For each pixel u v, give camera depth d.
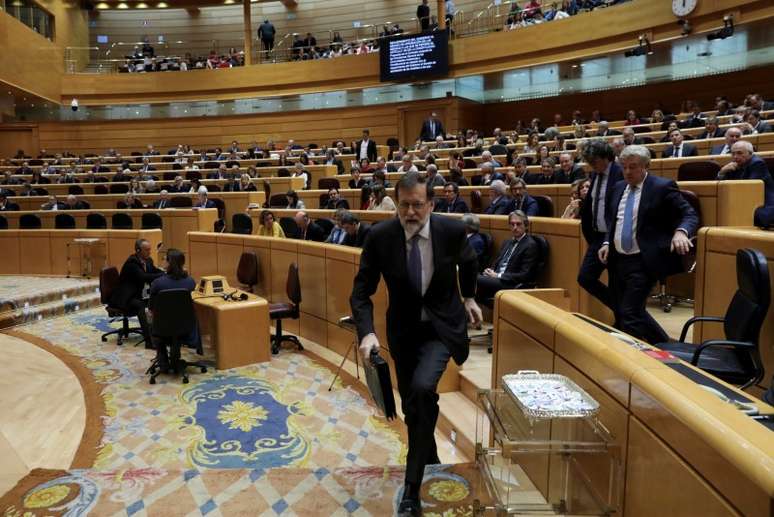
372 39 19.80
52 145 21.36
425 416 2.51
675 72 15.84
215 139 21.03
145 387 5.60
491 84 18.81
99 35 24.38
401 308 2.74
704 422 1.47
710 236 3.65
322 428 4.55
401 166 11.91
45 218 12.20
